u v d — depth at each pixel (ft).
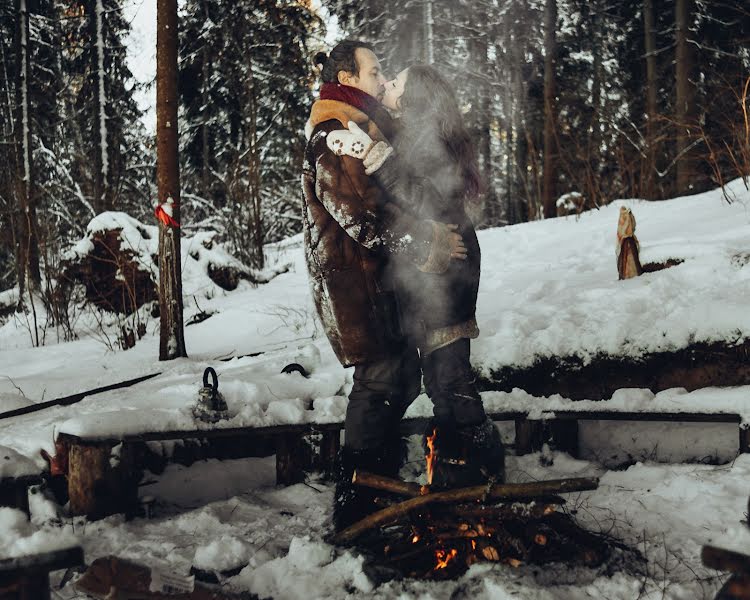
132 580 7.65
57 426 11.28
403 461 12.28
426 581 8.66
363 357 9.75
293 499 12.11
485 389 13.43
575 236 29.45
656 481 11.45
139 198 59.36
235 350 23.27
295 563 9.01
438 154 10.18
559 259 26.12
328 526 10.53
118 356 24.41
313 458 12.76
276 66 65.46
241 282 34.88
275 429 12.05
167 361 21.61
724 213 24.20
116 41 61.11
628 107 62.80
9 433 12.26
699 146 43.04
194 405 11.87
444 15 57.98
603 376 13.08
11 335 32.32
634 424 13.37
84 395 16.10
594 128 58.23
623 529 9.71
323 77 10.57
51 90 63.41
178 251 22.24
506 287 21.71
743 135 29.12
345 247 9.68
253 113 55.77
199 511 11.27
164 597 7.63
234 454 13.34
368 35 58.34
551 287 18.74
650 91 57.98
